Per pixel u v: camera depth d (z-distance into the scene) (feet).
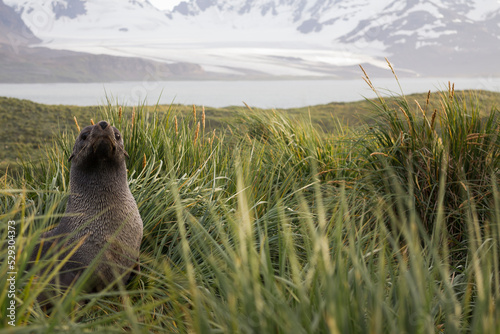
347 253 8.59
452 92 16.21
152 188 15.42
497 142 15.47
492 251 11.27
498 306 7.11
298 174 18.12
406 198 13.04
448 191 14.75
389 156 15.43
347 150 18.85
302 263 12.04
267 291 6.96
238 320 6.77
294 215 14.34
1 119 61.72
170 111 20.54
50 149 19.61
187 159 17.93
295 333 5.97
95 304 11.06
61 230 11.82
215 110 66.18
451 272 12.59
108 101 19.67
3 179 16.26
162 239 13.44
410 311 7.23
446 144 15.17
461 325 8.98
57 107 72.38
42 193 15.03
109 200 11.57
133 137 17.87
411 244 7.24
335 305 6.22
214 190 14.69
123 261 11.73
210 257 8.00
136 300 11.88
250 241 7.35
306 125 21.98
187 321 9.14
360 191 15.64
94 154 11.24
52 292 10.66
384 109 16.97
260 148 19.65
